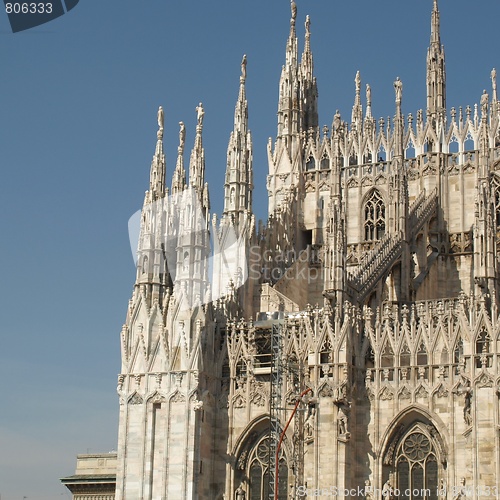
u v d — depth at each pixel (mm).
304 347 67125
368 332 66625
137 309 70625
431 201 81125
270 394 67188
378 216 84375
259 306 74250
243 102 78125
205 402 68562
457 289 80562
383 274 72500
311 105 92688
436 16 87625
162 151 74125
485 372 61406
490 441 60469
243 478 68250
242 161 76750
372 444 64812
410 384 64562
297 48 92188
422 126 84688
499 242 79438
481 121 81500
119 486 67938
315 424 64812
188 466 66875
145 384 69000
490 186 77875
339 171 69812
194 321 69438
